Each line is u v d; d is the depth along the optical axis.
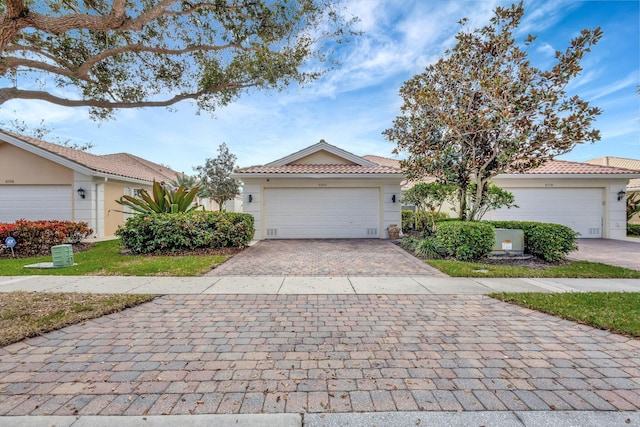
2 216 12.90
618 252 10.05
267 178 13.12
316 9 6.64
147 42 7.23
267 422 2.20
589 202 13.92
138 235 9.32
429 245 9.23
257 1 6.38
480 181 9.51
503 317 4.29
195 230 9.69
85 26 4.80
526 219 13.92
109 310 4.42
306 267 7.65
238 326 3.97
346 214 13.48
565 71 7.77
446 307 4.73
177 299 5.09
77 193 12.97
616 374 2.84
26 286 5.77
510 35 8.57
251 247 10.88
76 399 2.44
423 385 2.65
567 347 3.38
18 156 12.88
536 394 2.53
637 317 4.16
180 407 2.35
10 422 2.17
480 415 2.27
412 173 10.31
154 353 3.22
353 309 4.64
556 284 6.03
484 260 8.45
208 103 8.39
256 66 7.61
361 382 2.70
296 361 3.07
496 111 8.20
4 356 3.14
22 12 4.22
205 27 7.07
